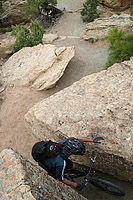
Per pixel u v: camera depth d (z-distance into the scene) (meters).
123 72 7.58
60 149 3.74
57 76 11.62
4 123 9.90
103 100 6.31
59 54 12.85
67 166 4.08
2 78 12.71
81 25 23.67
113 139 4.89
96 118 5.59
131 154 4.54
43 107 6.90
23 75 12.32
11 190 2.87
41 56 13.09
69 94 7.18
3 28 26.92
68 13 26.19
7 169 3.16
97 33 17.94
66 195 3.57
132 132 4.94
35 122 6.84
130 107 5.66
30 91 11.75
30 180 3.02
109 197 4.93
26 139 8.38
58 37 20.50
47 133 6.39
